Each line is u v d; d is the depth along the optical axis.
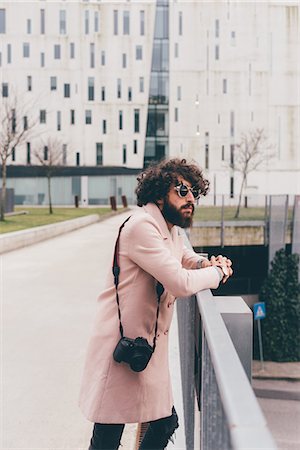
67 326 5.30
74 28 51.22
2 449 2.67
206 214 24.95
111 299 1.92
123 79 51.53
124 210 38.28
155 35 51.16
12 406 3.24
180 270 1.81
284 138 50.88
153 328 1.91
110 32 51.31
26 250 12.69
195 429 2.66
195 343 2.70
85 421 3.01
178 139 51.06
